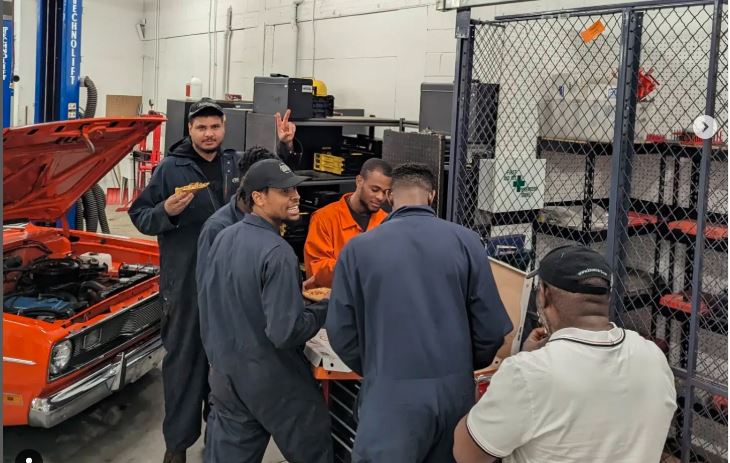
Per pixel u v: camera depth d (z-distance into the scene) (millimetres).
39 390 2871
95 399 3115
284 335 2182
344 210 3352
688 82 3062
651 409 1406
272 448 3307
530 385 1396
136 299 3410
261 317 2273
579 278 1447
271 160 2344
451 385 1915
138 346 3391
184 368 2961
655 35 3119
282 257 2219
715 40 2328
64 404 2928
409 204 2111
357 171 4758
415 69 5484
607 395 1376
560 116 3293
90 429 3455
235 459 2428
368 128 5711
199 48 9375
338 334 2043
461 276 1977
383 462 1854
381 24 5836
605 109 3070
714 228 2791
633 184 3293
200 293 2514
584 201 3338
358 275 1996
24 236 3889
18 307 3137
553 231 3430
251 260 2250
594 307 1454
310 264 3301
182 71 9977
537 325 2258
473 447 1494
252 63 7969
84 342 3047
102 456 3184
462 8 3002
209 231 2572
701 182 2387
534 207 3408
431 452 1949
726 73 2684
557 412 1380
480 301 2000
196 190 2908
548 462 1417
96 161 3527
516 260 3281
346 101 6359
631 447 1390
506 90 3371
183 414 2986
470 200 3193
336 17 6410
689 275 3053
